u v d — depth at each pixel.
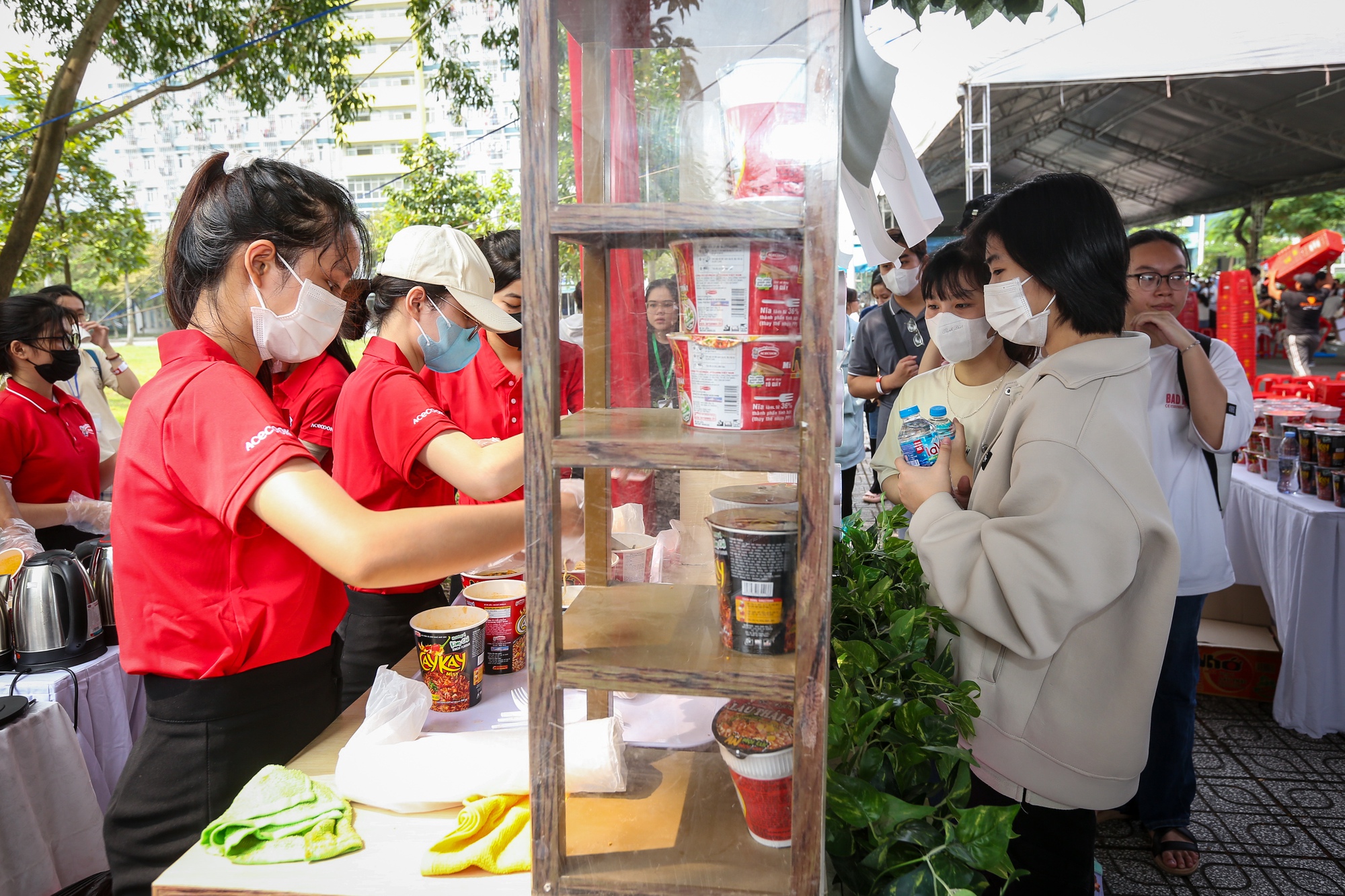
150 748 1.24
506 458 1.56
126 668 1.24
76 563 2.17
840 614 1.46
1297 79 8.09
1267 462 3.58
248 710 1.25
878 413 5.08
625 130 0.87
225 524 1.11
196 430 1.12
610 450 0.79
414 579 1.04
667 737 1.02
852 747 1.06
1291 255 12.98
